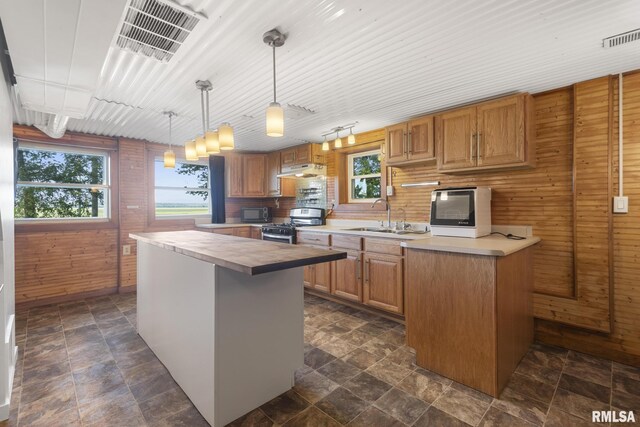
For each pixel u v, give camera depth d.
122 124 3.57
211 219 5.27
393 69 2.21
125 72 2.21
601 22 1.64
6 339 1.78
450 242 2.23
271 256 1.60
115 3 1.28
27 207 3.72
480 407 1.78
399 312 3.03
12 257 2.21
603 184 2.35
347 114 3.24
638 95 2.23
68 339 2.69
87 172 4.15
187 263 1.87
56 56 1.69
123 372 2.16
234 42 1.83
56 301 3.77
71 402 1.83
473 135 2.71
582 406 1.78
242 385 1.71
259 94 2.66
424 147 3.07
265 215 5.45
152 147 4.60
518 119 2.48
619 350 2.30
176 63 2.08
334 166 4.52
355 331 2.87
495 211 2.92
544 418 1.68
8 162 2.03
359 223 4.17
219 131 2.20
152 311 2.45
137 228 4.36
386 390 1.95
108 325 3.02
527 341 2.46
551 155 2.61
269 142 4.61
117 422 1.66
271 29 1.71
